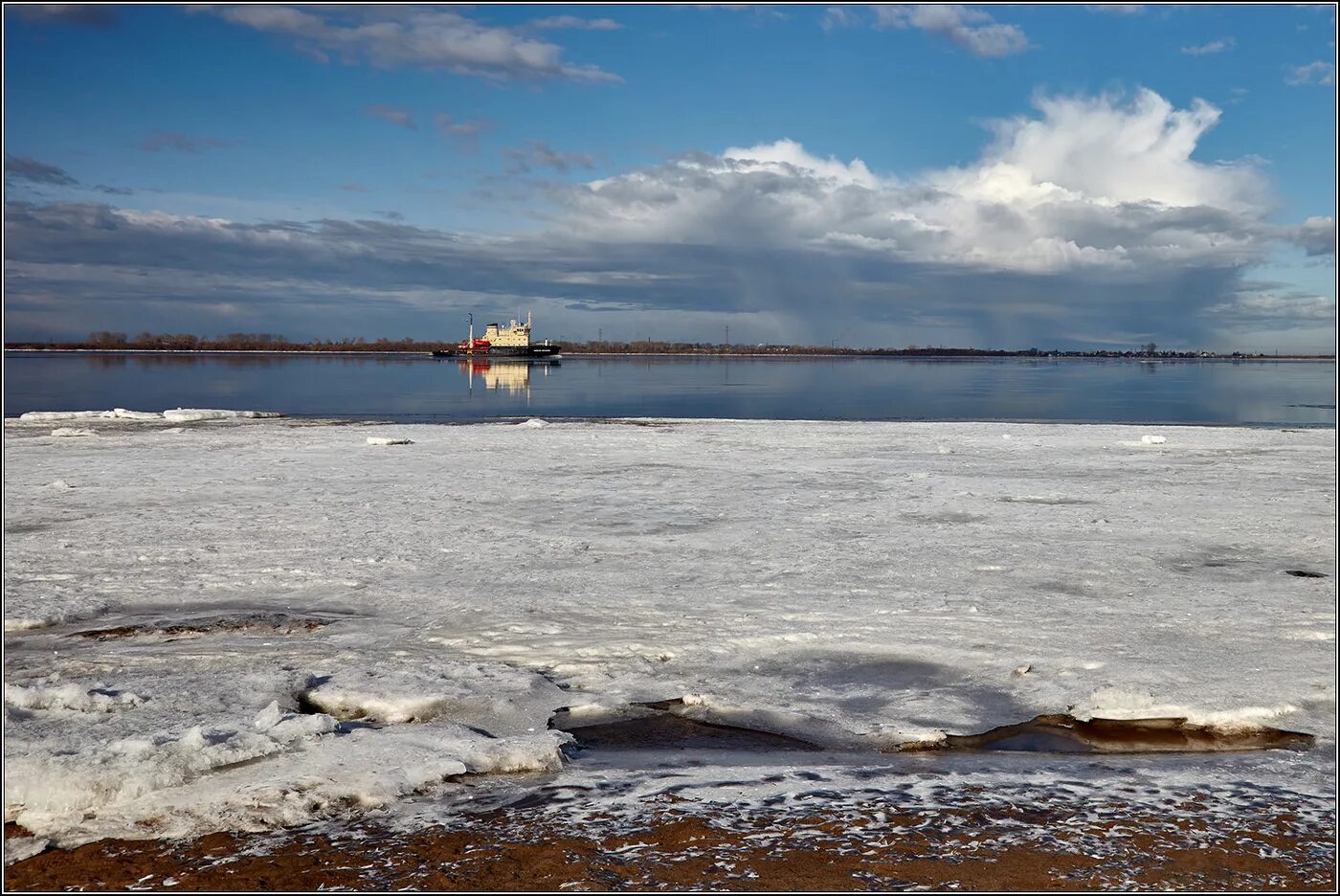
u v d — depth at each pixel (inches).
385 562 452.8
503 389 2615.7
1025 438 1099.3
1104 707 273.3
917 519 569.3
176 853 183.5
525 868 173.6
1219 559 462.3
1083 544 496.4
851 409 1924.2
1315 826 194.4
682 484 713.0
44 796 205.3
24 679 288.8
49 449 941.8
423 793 214.2
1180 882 168.6
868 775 224.7
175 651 319.9
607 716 272.5
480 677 293.7
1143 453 944.9
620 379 3388.3
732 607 375.9
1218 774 226.2
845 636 339.6
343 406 1892.2
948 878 169.3
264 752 230.8
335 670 299.4
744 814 199.6
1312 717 266.1
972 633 342.3
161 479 730.2
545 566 446.0
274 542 498.0
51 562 450.6
